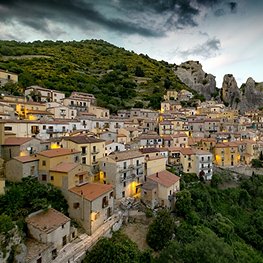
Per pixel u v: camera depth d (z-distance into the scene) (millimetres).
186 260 41125
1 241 32500
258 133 132125
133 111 132875
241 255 57625
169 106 155625
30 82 125438
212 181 86188
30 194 45719
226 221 66562
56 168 51250
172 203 63188
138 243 48344
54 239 38688
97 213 47344
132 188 67438
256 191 89062
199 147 109688
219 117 147000
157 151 80750
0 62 143125
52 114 92812
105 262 36969
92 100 128000
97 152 69438
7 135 62688
